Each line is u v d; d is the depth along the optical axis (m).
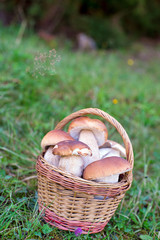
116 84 2.89
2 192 1.29
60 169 1.12
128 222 1.28
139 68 4.30
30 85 2.04
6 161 1.45
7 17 4.58
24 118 1.74
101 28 5.23
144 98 2.65
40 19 4.91
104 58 4.18
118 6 5.86
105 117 1.21
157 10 6.67
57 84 2.34
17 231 1.15
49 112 1.86
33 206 1.25
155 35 6.98
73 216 1.13
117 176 1.16
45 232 1.14
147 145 1.84
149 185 1.47
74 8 5.17
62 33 4.98
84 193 1.09
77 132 1.29
